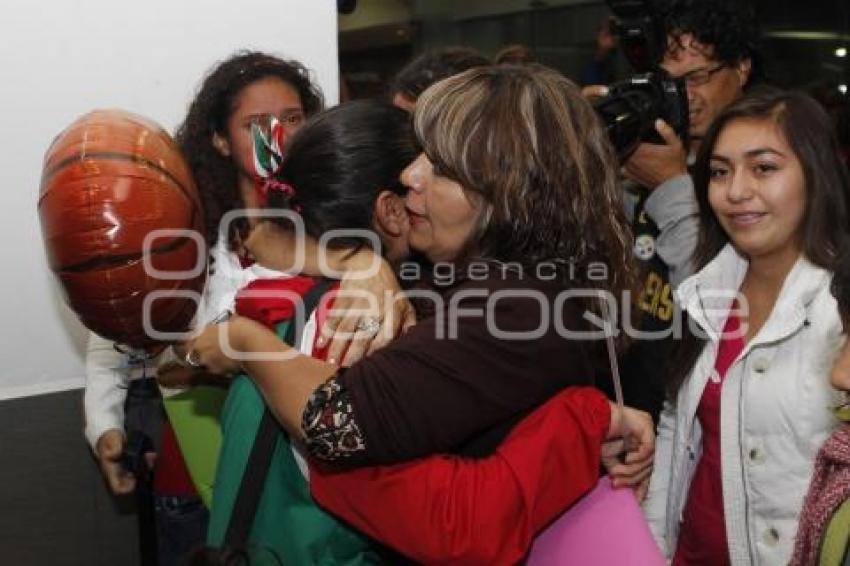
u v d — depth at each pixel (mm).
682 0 1431
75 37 1406
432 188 815
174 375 1030
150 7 1454
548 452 760
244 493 833
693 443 1229
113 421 1409
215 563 797
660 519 1303
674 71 1465
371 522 760
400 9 3768
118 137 852
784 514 1098
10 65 1369
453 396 729
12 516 1507
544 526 798
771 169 1098
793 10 3314
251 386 863
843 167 1109
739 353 1174
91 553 1587
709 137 1174
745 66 1521
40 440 1509
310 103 1391
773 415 1100
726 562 1178
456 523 726
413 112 869
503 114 789
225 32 1521
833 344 1058
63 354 1508
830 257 1083
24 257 1439
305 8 1586
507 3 3967
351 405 719
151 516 1317
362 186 857
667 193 1343
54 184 828
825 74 3369
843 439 890
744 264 1222
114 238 808
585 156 806
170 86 1491
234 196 1263
